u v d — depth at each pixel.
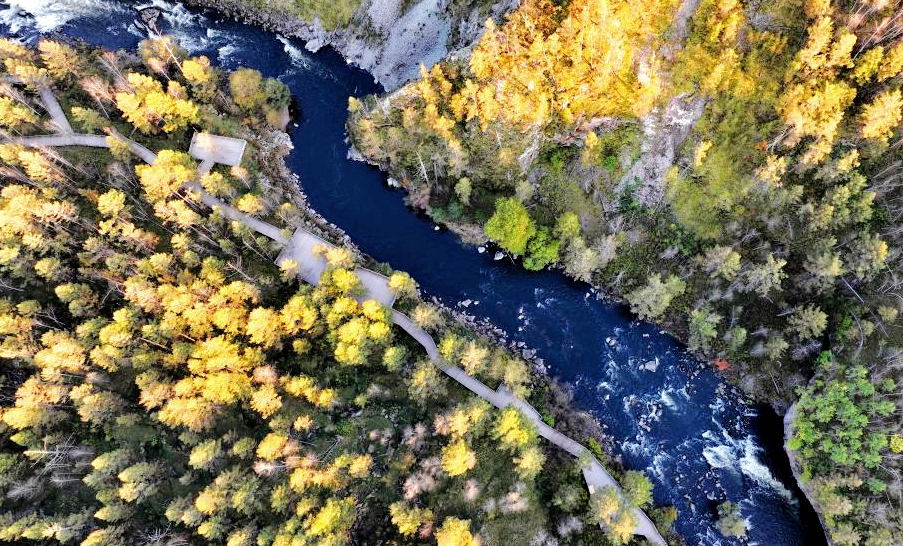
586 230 93.50
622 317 94.12
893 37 75.44
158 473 74.75
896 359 77.56
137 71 105.94
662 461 86.94
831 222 82.19
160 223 90.88
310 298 83.06
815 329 80.00
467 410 78.25
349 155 105.44
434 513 77.31
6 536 65.56
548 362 92.50
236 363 75.62
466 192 92.50
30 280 80.88
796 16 80.81
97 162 93.06
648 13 83.50
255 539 70.88
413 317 86.88
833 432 79.19
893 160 81.44
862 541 74.56
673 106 86.81
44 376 71.56
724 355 89.06
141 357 75.31
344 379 85.00
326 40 113.94
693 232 89.50
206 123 101.06
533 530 78.06
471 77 88.31
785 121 80.50
